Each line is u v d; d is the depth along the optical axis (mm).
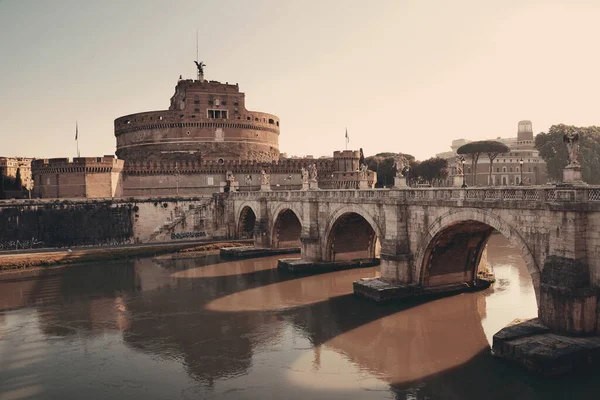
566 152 100438
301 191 66312
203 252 82188
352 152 127062
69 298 52062
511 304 43812
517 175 142375
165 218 92938
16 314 46312
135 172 107750
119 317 44844
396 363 32688
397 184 48656
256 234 80500
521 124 174250
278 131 145375
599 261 28734
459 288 47906
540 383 27906
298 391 29141
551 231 30812
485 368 30906
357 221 61094
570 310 29344
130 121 131625
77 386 30594
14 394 29672
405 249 46531
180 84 131250
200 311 46281
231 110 129625
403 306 44281
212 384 30422
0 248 79500
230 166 116500
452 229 42031
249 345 36969
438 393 28188
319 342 37125
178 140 125312
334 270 62688
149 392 29562
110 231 87938
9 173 117938
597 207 28281
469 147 122812
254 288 54844
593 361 28094
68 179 98250
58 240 83625
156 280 60656
